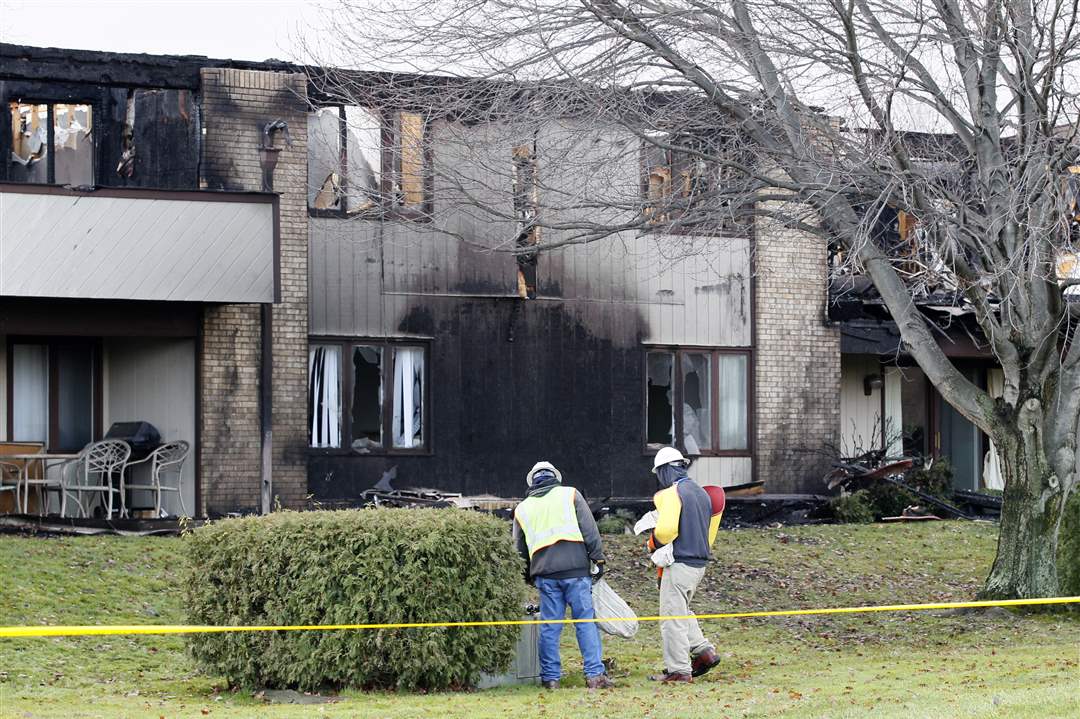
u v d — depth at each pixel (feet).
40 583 57.67
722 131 65.57
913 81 58.80
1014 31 56.95
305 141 81.76
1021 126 59.57
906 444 108.88
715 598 65.92
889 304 64.69
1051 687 38.11
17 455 72.74
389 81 73.82
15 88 76.84
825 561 75.56
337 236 83.97
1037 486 62.44
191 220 72.59
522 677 44.29
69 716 36.06
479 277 86.79
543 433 88.74
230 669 41.81
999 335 61.82
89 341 81.25
